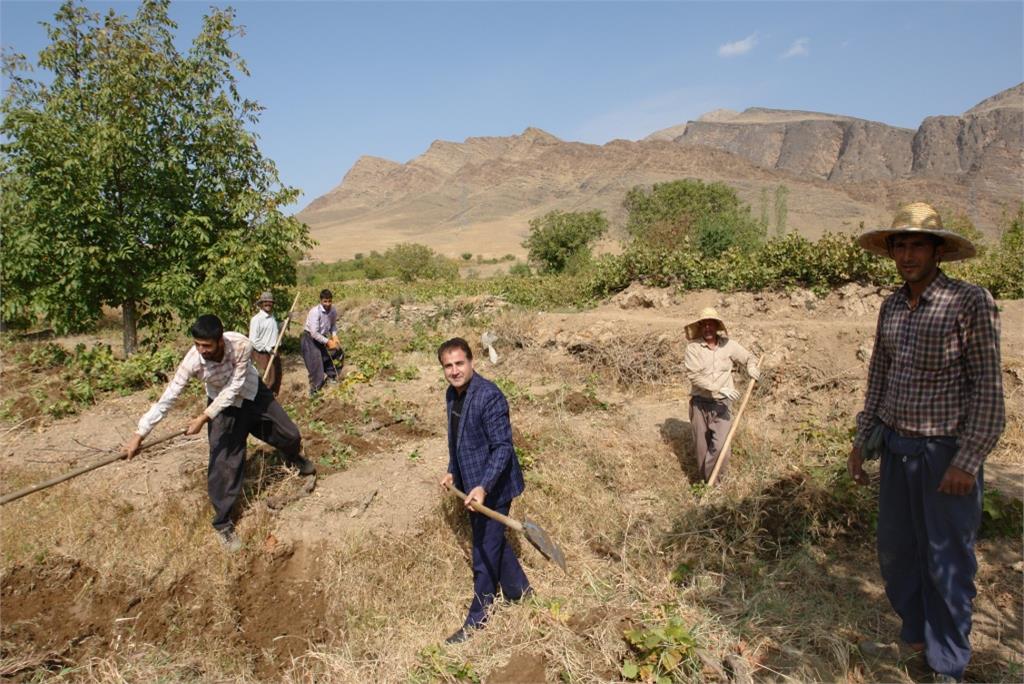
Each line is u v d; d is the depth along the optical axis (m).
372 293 23.34
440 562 4.85
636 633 3.61
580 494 5.64
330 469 5.95
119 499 5.45
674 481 5.99
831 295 10.20
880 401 3.65
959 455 3.11
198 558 4.70
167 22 11.47
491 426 4.06
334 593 4.47
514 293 16.12
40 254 10.65
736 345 5.73
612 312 11.93
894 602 3.61
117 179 11.02
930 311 3.23
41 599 4.37
